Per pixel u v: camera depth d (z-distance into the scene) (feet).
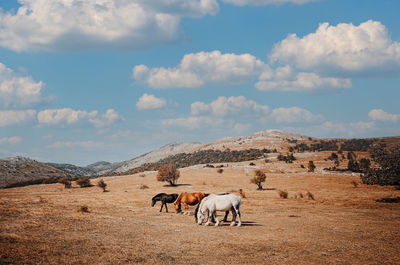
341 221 62.34
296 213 78.07
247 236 43.83
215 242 39.19
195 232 46.75
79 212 66.08
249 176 338.13
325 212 81.41
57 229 44.52
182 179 334.03
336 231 49.75
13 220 49.98
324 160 578.66
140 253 32.83
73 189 303.68
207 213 59.47
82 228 46.55
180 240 40.16
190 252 33.99
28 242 34.96
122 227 49.42
